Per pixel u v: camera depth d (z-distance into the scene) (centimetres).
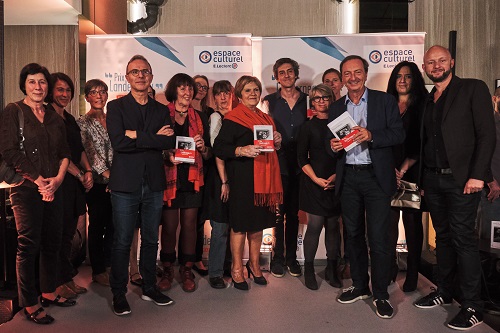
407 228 354
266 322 299
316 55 433
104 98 387
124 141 298
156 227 326
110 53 436
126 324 296
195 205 364
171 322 299
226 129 346
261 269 422
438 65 297
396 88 357
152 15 645
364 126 315
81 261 425
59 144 303
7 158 277
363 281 336
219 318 306
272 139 329
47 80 297
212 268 368
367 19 641
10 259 343
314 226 364
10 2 401
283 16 658
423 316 309
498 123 383
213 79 436
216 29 659
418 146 338
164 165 352
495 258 371
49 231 306
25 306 292
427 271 418
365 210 321
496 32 637
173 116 356
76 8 429
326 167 358
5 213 339
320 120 363
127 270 316
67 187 336
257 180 343
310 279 367
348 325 294
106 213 376
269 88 436
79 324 295
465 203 292
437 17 641
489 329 288
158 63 435
